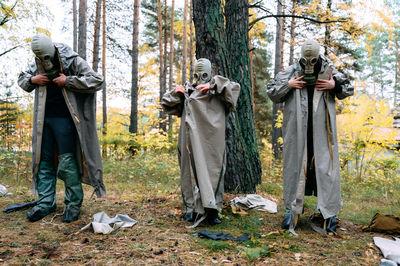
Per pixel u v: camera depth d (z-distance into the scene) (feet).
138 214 11.80
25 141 22.44
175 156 29.76
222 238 9.12
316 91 10.57
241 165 15.57
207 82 11.20
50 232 9.55
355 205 15.66
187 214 11.27
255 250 7.82
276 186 18.42
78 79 10.69
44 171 11.43
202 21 15.29
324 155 10.44
